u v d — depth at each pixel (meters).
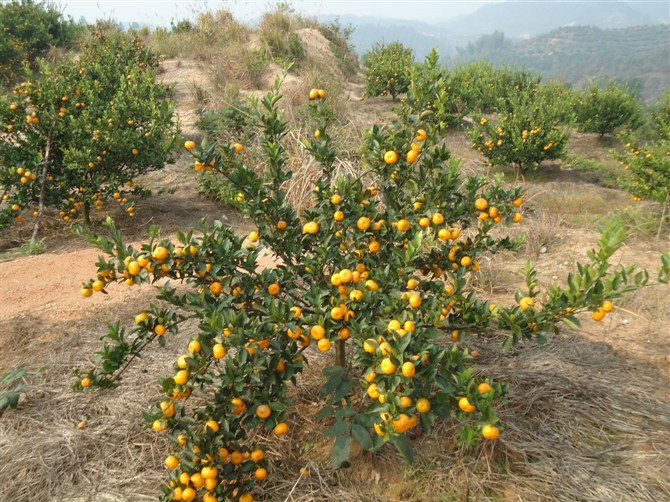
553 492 2.45
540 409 2.99
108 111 6.40
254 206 2.73
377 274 2.58
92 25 16.41
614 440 2.77
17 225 6.38
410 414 2.08
